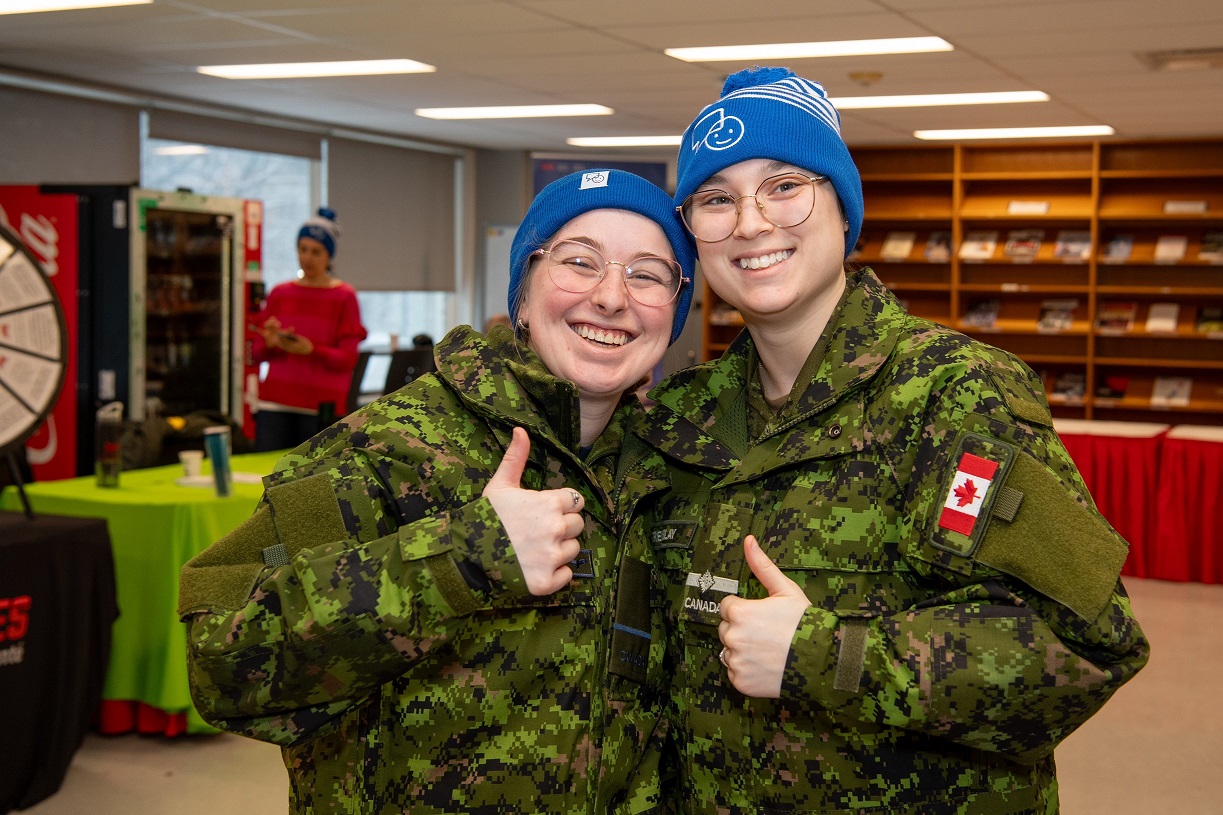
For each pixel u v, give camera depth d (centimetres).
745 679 127
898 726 125
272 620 123
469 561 123
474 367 142
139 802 353
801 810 137
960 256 1022
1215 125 871
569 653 136
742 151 142
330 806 136
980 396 130
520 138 1023
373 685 126
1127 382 990
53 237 616
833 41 585
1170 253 959
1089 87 705
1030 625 122
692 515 152
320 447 140
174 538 389
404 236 1048
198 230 664
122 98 763
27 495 397
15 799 343
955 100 763
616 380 146
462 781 132
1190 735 429
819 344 148
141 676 400
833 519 137
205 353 677
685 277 152
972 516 125
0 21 570
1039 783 140
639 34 578
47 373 340
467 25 564
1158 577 671
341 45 618
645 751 150
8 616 334
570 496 127
